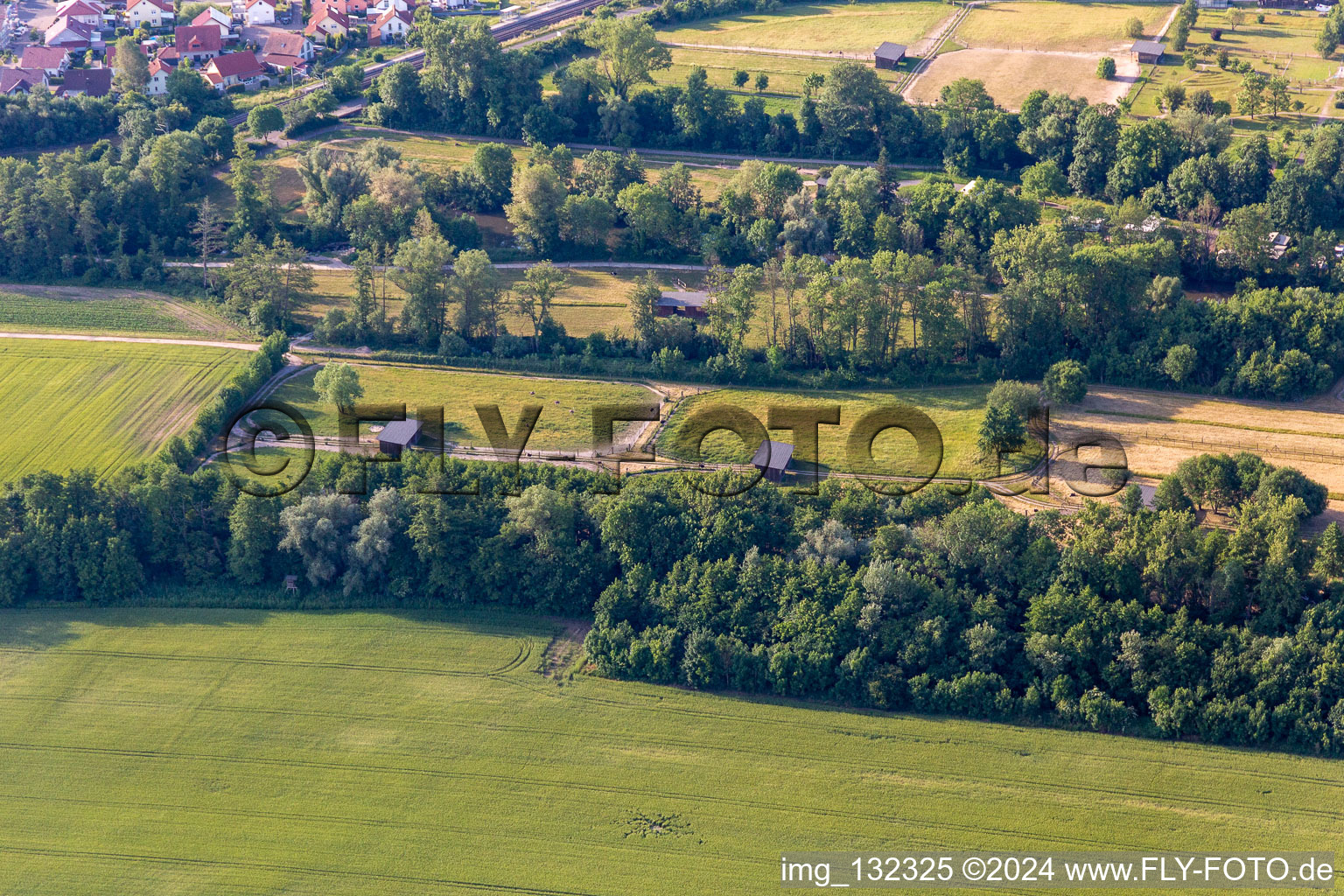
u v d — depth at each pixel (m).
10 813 153.12
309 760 159.75
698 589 177.50
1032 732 161.88
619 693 169.75
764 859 145.62
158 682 172.25
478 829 150.00
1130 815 149.75
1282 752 156.88
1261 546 172.50
